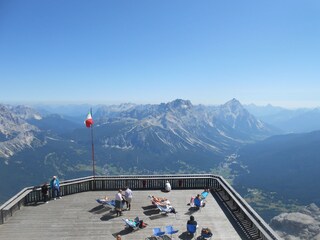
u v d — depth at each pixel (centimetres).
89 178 2805
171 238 1900
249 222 2047
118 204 2230
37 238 1908
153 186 2853
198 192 2753
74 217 2214
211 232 1959
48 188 2573
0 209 2083
